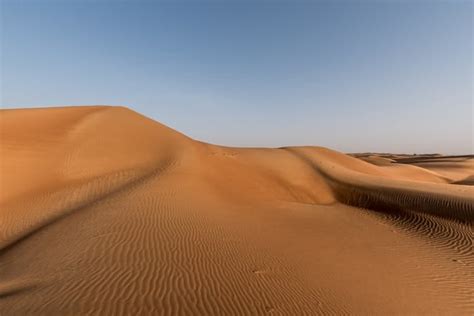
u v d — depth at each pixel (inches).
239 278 288.2
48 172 712.4
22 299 227.3
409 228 622.2
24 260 330.6
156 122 1424.7
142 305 223.9
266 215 587.2
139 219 419.5
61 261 299.6
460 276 370.3
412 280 345.4
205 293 251.4
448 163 3472.0
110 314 209.9
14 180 641.0
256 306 241.6
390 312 261.9
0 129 831.1
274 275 306.0
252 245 387.5
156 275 273.6
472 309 288.5
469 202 665.0
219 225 448.8
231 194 727.7
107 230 374.3
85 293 236.4
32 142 815.1
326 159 1540.4
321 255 389.7
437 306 287.0
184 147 1105.4
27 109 1103.6
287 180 1074.1
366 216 727.7
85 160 816.3
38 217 522.3
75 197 616.7
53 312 209.3
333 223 604.4
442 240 532.1
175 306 226.7
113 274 270.1
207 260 320.2
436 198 729.6
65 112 1142.3
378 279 334.0
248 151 1493.6
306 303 256.8
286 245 409.7
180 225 418.3
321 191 1040.8
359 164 1753.2
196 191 642.8
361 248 447.5
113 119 1182.9
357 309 258.1
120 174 775.1
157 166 845.2
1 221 506.6
